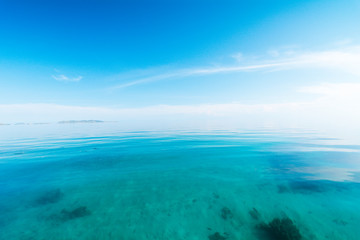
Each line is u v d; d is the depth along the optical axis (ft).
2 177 32.07
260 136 76.95
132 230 17.70
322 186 25.68
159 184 28.55
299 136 75.41
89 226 18.28
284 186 26.45
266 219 19.22
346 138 68.69
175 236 16.93
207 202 22.91
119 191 26.21
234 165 37.58
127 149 54.65
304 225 17.87
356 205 20.51
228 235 16.97
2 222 19.06
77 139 79.15
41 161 41.93
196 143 62.69
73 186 28.04
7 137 88.94
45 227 18.20
